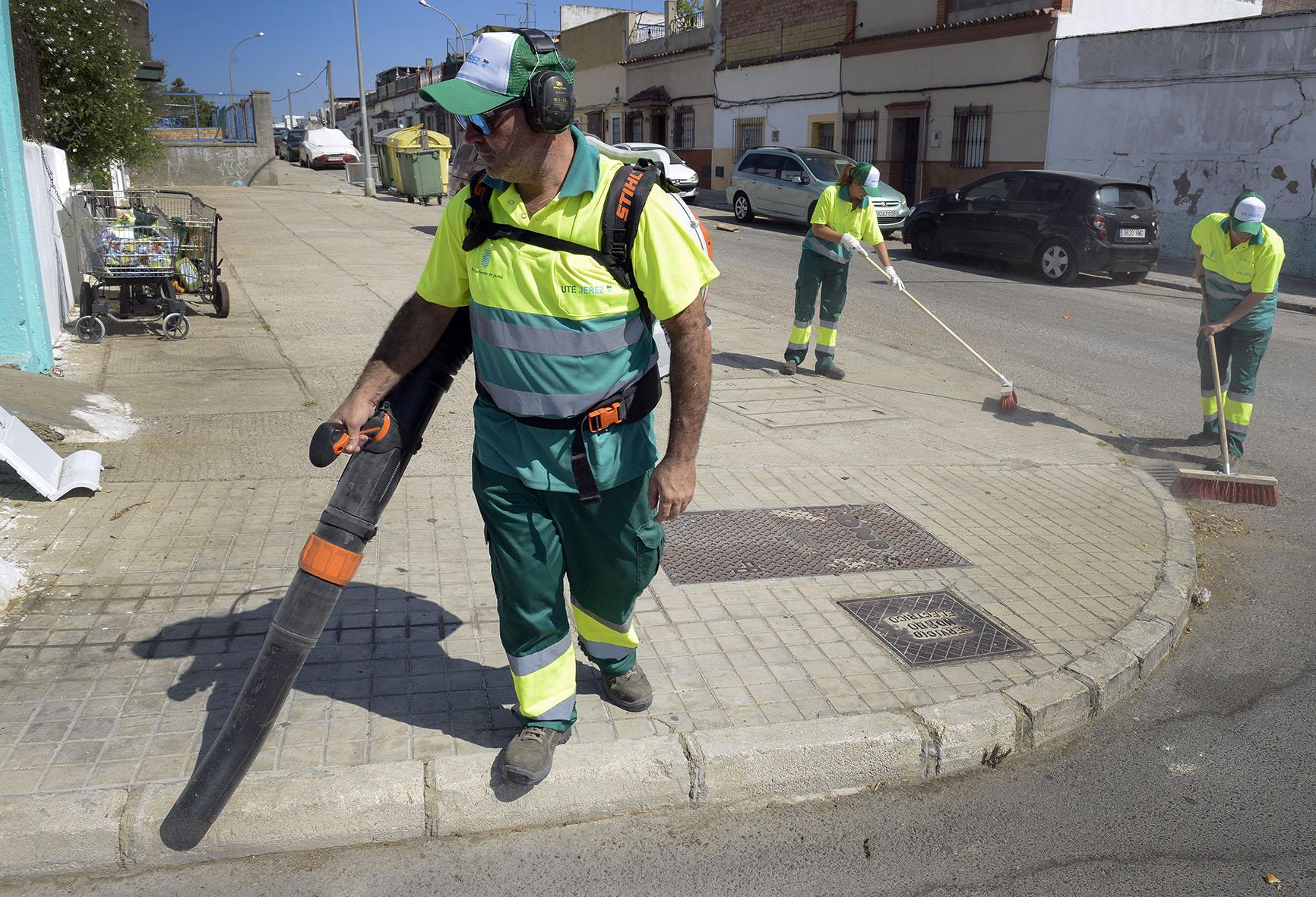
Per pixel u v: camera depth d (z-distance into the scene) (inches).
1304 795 125.6
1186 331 430.9
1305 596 183.5
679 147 1286.9
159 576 155.6
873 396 302.7
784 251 678.5
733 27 1140.5
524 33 93.4
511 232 97.3
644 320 102.9
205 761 101.9
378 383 104.9
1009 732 130.6
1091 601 165.8
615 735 121.3
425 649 139.0
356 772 111.2
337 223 751.1
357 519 101.3
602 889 105.1
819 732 123.3
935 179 887.1
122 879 103.2
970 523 199.8
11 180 257.0
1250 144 628.1
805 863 110.6
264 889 102.8
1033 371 349.4
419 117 2397.9
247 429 234.2
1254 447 274.4
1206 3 834.2
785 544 184.4
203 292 374.0
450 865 107.3
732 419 269.7
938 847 114.2
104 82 545.0
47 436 213.5
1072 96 744.3
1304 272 609.9
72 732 116.1
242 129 1228.5
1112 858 113.3
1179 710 144.2
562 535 109.7
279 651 100.7
